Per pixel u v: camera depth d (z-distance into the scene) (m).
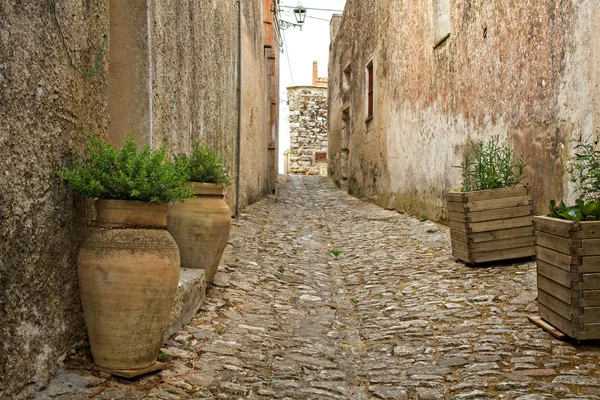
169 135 4.64
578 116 4.75
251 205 11.32
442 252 6.33
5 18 2.17
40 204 2.46
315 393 2.90
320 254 7.02
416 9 9.31
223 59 7.84
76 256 2.83
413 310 4.35
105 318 2.67
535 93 5.48
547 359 3.15
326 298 5.00
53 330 2.58
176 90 4.88
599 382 2.83
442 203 8.12
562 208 3.61
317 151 28.16
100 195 2.75
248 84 11.01
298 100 28.06
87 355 2.85
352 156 15.67
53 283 2.58
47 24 2.50
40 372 2.45
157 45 4.21
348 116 17.64
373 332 3.98
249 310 4.32
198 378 2.90
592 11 4.49
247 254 6.29
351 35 16.11
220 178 4.48
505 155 5.99
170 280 2.77
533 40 5.48
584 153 4.47
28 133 2.35
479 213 5.32
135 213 2.74
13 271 2.24
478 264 5.49
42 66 2.46
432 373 3.12
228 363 3.18
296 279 5.57
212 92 6.83
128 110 4.00
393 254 6.60
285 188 17.80
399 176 10.50
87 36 2.96
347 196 15.20
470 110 7.10
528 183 5.62
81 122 2.90
